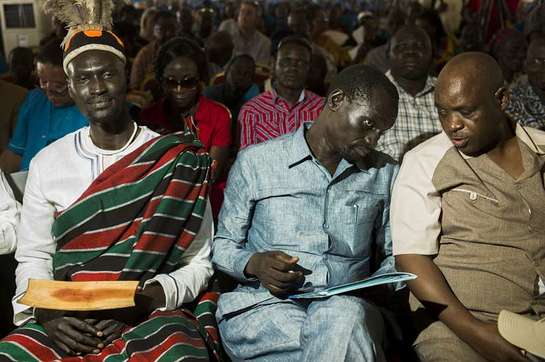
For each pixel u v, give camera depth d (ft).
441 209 8.59
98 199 8.28
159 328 8.09
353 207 8.77
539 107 13.64
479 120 8.00
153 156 8.45
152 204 8.41
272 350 8.32
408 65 13.42
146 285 8.27
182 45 13.34
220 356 8.71
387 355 8.95
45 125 11.87
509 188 8.19
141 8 48.49
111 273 8.35
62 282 7.84
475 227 8.38
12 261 9.71
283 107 14.28
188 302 8.91
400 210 8.66
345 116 8.14
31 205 8.61
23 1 30.14
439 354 8.41
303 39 14.43
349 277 8.84
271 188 8.79
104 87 8.30
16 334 8.04
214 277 9.34
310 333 7.78
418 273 8.49
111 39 8.41
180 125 13.48
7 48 30.63
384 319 8.86
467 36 28.60
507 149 8.43
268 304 8.60
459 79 7.97
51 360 7.87
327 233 8.72
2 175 9.51
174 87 13.12
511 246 8.28
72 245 8.37
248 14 29.81
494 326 8.06
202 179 8.73
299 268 8.70
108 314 8.20
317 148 8.71
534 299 8.31
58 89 11.40
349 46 31.94
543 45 13.29
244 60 17.34
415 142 13.41
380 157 9.08
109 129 8.60
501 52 18.54
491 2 28.09
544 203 8.16
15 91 14.08
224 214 9.14
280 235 8.78
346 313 7.58
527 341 7.72
